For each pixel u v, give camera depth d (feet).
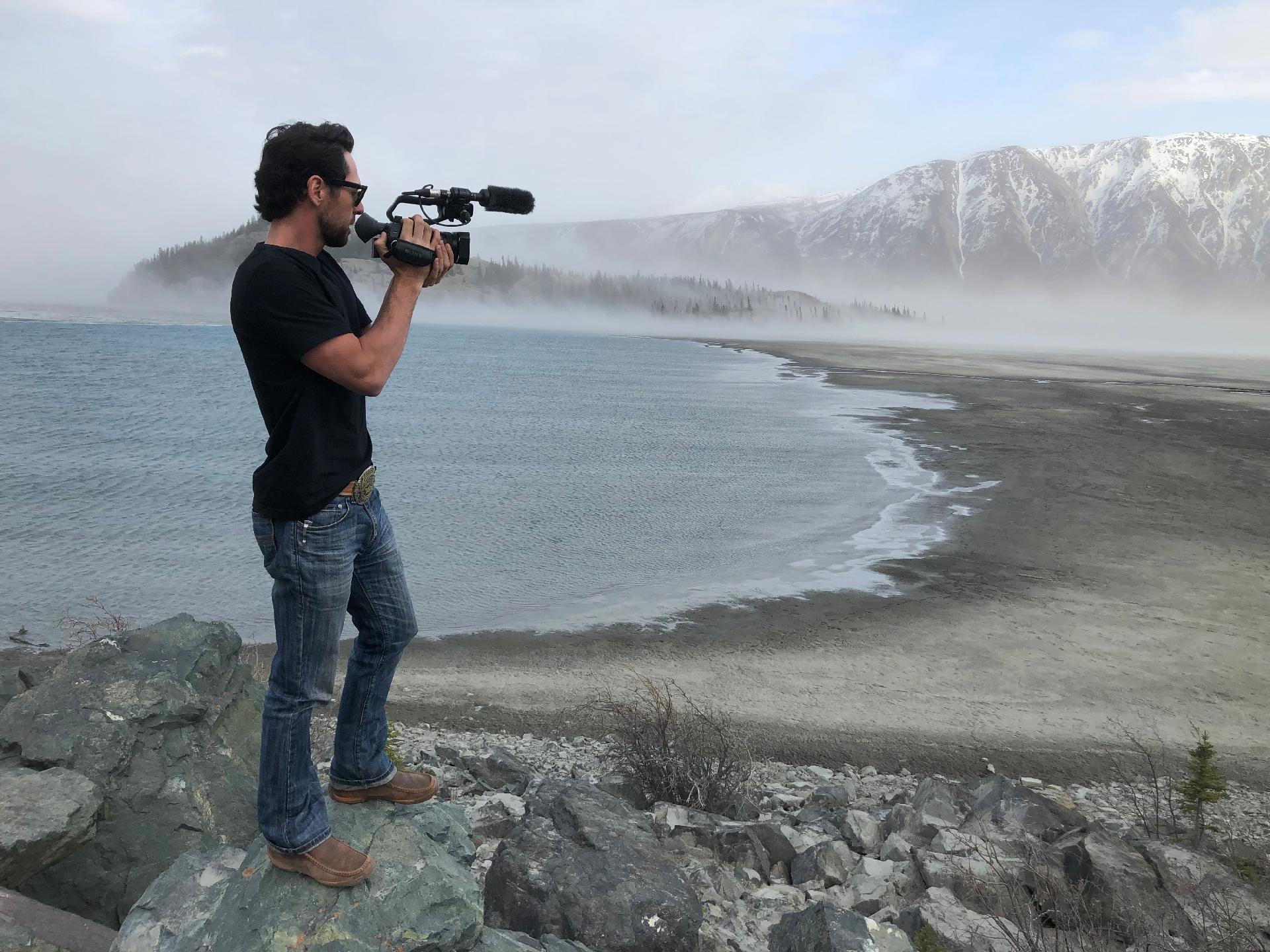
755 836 21.90
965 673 47.88
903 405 196.13
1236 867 24.31
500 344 636.07
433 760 31.17
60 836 13.07
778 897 19.52
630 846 17.31
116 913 13.76
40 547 67.41
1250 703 44.83
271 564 9.50
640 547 73.10
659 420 167.02
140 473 101.40
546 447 129.59
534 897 15.61
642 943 15.21
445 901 10.19
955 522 83.87
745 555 71.51
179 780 14.97
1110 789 34.94
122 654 16.42
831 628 54.80
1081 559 72.08
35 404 173.37
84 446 120.26
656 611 57.11
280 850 9.62
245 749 16.74
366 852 10.43
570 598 59.57
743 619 55.98
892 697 44.21
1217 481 108.68
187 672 16.22
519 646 50.31
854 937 14.85
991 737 39.91
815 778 34.37
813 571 67.21
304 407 9.19
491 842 20.02
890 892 19.89
